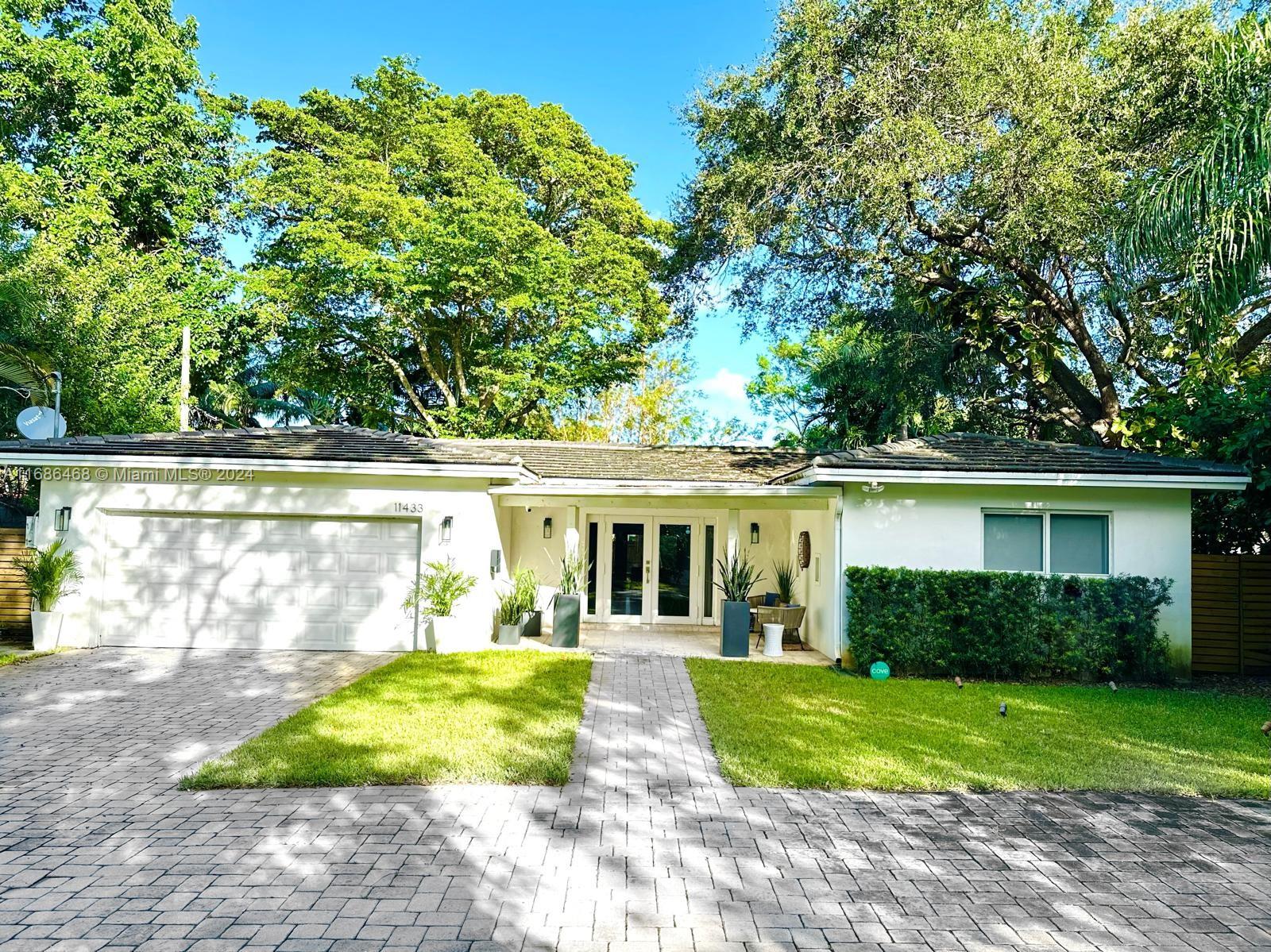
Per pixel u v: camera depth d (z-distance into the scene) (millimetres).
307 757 6605
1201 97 12617
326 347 27188
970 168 13969
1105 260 13977
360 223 22984
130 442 12781
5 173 18078
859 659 11477
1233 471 11281
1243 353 15047
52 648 12117
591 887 4410
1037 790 6203
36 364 15688
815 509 13922
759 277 18141
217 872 4516
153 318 19281
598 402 33312
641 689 9969
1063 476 11383
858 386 22750
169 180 21906
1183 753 7246
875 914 4152
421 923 3961
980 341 16797
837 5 14578
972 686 10609
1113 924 4078
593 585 16922
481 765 6461
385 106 25297
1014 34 13852
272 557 12672
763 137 15297
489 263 22859
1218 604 12242
